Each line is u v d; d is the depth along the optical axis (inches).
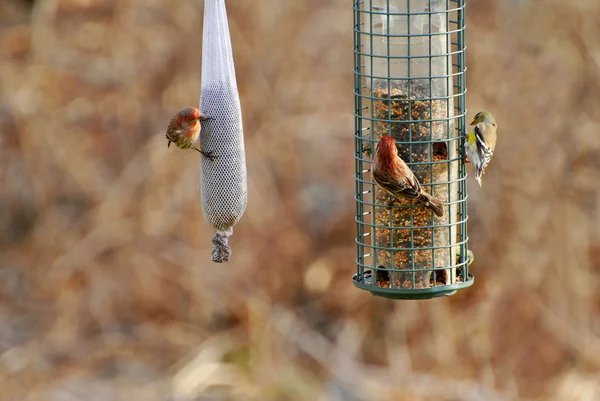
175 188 611.5
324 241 609.0
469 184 591.8
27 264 632.4
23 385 564.7
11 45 687.7
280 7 641.6
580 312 565.3
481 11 626.5
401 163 355.6
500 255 577.0
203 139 341.7
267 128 620.7
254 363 563.2
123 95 644.1
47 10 674.8
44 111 652.7
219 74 340.2
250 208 604.4
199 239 604.4
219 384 553.0
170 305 595.8
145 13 653.3
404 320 575.8
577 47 608.7
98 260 613.0
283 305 595.2
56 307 608.1
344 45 638.5
